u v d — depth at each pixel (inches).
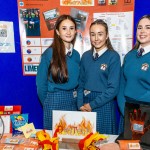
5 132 50.9
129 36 69.3
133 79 57.3
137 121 43.7
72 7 69.2
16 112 56.3
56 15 70.1
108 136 48.1
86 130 45.2
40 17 70.8
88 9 68.9
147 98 55.8
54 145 40.9
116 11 68.1
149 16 56.9
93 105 60.3
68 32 61.6
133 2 66.6
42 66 63.6
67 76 61.4
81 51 71.9
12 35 73.3
